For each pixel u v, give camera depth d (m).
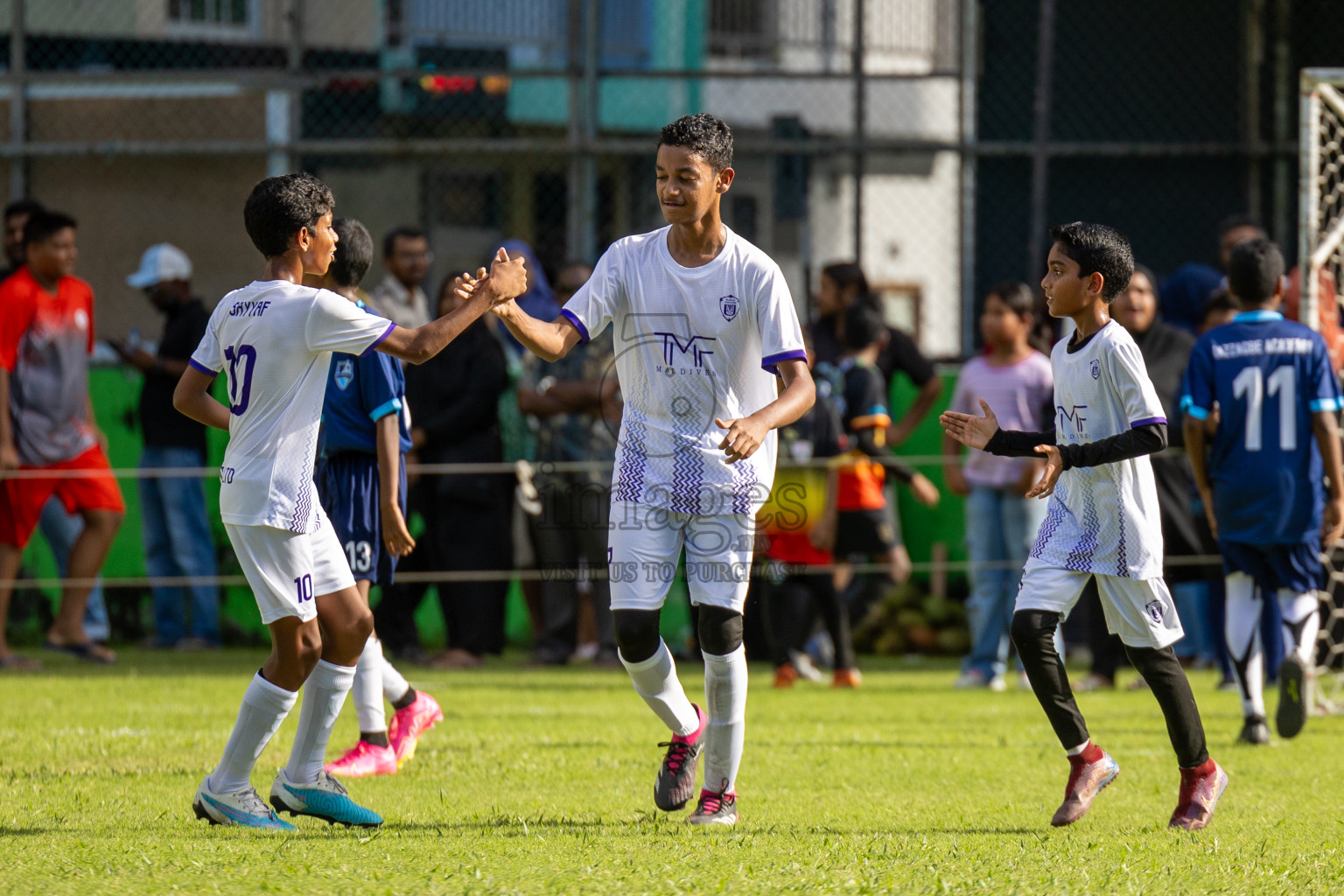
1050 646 14.14
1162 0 37.34
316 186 13.57
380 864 11.58
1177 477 27.95
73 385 30.55
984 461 28.69
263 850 12.12
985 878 11.15
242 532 13.09
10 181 37.41
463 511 31.47
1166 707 14.10
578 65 35.81
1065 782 17.00
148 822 13.55
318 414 13.32
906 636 35.38
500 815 14.33
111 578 36.00
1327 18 36.97
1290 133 37.06
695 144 13.43
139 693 25.56
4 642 30.47
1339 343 25.36
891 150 35.91
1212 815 14.22
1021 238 37.28
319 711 13.74
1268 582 20.89
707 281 13.74
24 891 10.38
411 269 31.45
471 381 31.14
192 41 39.91
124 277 37.41
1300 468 20.64
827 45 42.06
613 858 11.91
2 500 30.00
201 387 13.59
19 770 16.86
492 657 33.88
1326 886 11.08
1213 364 21.08
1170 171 37.00
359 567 17.00
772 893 10.55
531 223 38.66
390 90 39.59
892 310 46.72
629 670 13.98
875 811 14.89
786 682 28.88
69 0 39.09
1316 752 19.67
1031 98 37.62
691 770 14.53
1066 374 14.47
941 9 39.66
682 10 42.91
